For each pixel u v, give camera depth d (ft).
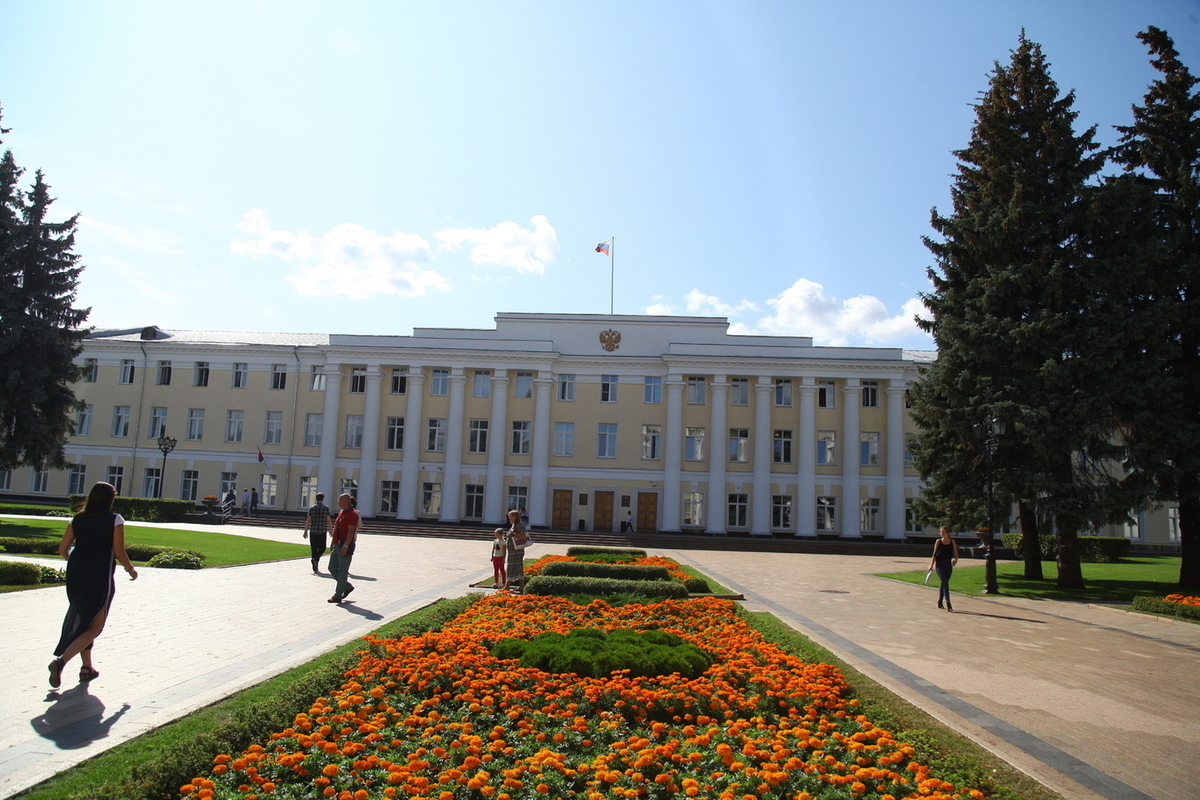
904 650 42.06
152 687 27.55
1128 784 22.13
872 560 121.39
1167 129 80.94
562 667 29.30
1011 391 77.41
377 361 163.84
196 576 59.52
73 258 124.26
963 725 27.14
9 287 116.47
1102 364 73.82
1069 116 83.10
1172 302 75.05
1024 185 81.46
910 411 93.09
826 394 159.43
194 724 23.04
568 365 164.45
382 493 162.61
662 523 157.28
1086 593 74.74
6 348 112.27
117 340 171.83
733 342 162.71
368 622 42.63
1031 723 28.14
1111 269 75.72
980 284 81.87
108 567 28.07
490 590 60.80
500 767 20.29
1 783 18.13
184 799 17.31
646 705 25.17
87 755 20.22
